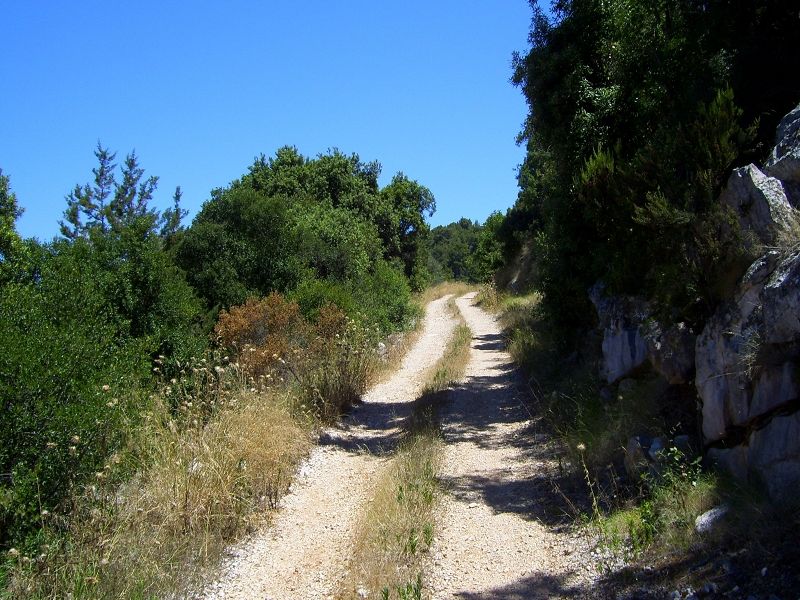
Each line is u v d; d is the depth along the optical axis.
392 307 21.97
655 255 6.28
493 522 6.24
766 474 4.71
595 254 8.59
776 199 5.12
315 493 7.57
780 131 5.58
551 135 11.16
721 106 5.87
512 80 11.92
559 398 9.81
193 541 5.87
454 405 11.41
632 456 6.29
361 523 6.25
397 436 9.84
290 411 9.46
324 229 22.48
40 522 5.75
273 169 31.33
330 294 15.70
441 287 44.16
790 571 3.83
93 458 6.40
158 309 11.25
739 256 5.34
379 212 33.84
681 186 5.90
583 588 4.69
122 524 5.68
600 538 5.32
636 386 7.69
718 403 5.39
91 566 5.02
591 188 7.78
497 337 20.58
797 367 4.60
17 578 4.91
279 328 12.12
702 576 4.23
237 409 8.37
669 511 5.14
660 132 7.36
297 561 5.80
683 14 8.52
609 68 10.62
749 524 4.44
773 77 7.15
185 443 7.04
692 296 5.80
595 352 9.95
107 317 9.83
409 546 5.45
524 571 5.16
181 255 16.19
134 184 26.28
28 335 6.76
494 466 8.04
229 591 5.27
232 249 16.47
